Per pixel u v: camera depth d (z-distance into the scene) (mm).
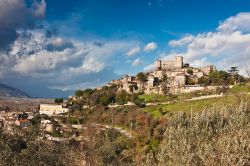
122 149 89250
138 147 83250
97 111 147375
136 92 156875
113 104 151000
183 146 29828
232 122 33844
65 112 172250
